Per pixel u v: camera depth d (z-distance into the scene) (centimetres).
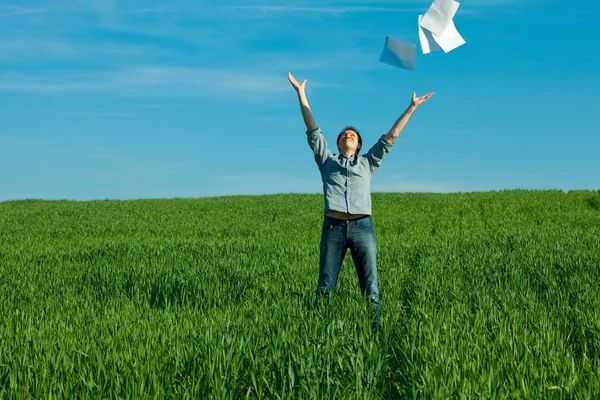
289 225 2198
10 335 538
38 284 974
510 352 460
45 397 372
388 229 2008
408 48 566
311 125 673
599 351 493
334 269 656
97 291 895
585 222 2161
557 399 368
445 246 1345
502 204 2955
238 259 1148
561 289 804
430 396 373
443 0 559
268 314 617
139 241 1748
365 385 409
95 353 452
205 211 2930
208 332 487
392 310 662
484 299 697
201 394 385
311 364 419
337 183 642
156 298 807
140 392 378
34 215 2881
